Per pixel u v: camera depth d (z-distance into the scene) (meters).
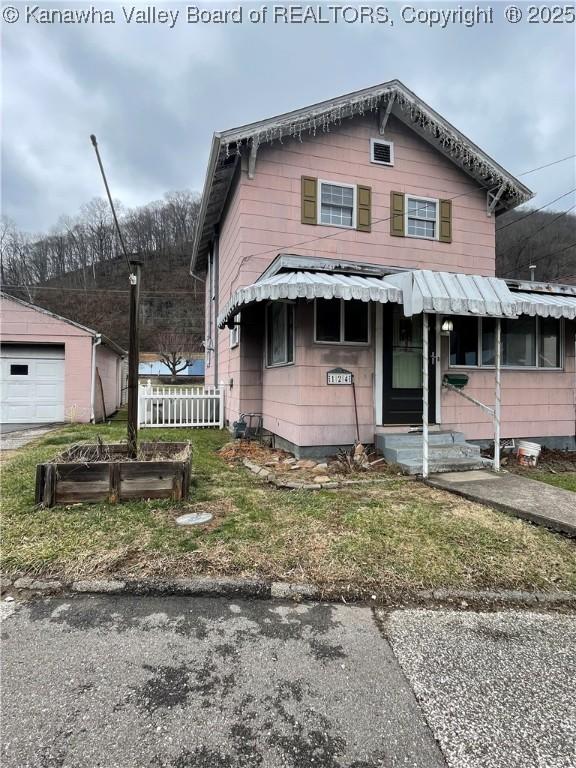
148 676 2.06
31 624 2.50
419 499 4.77
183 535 3.63
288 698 1.93
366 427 6.77
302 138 9.23
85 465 4.38
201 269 16.88
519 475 6.04
